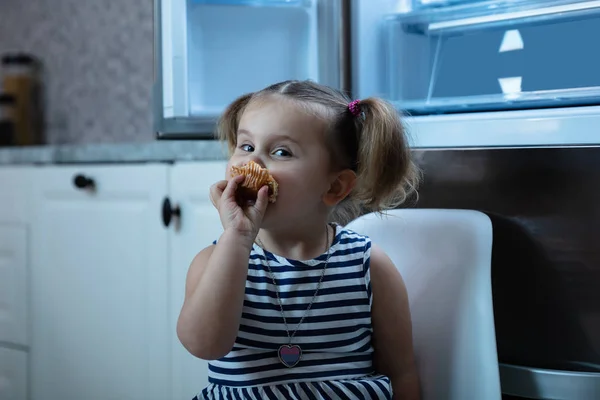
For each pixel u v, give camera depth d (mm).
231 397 819
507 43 1109
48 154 1682
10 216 1684
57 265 1600
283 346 825
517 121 965
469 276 924
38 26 2408
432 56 1182
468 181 1010
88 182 1513
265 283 845
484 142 996
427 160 1043
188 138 1269
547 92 987
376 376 866
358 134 890
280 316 834
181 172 1368
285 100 829
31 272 1648
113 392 1513
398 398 898
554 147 941
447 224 958
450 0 1117
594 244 927
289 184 802
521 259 980
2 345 1708
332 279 858
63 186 1581
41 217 1625
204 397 850
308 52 1232
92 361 1549
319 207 869
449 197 1028
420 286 946
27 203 1649
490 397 877
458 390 899
